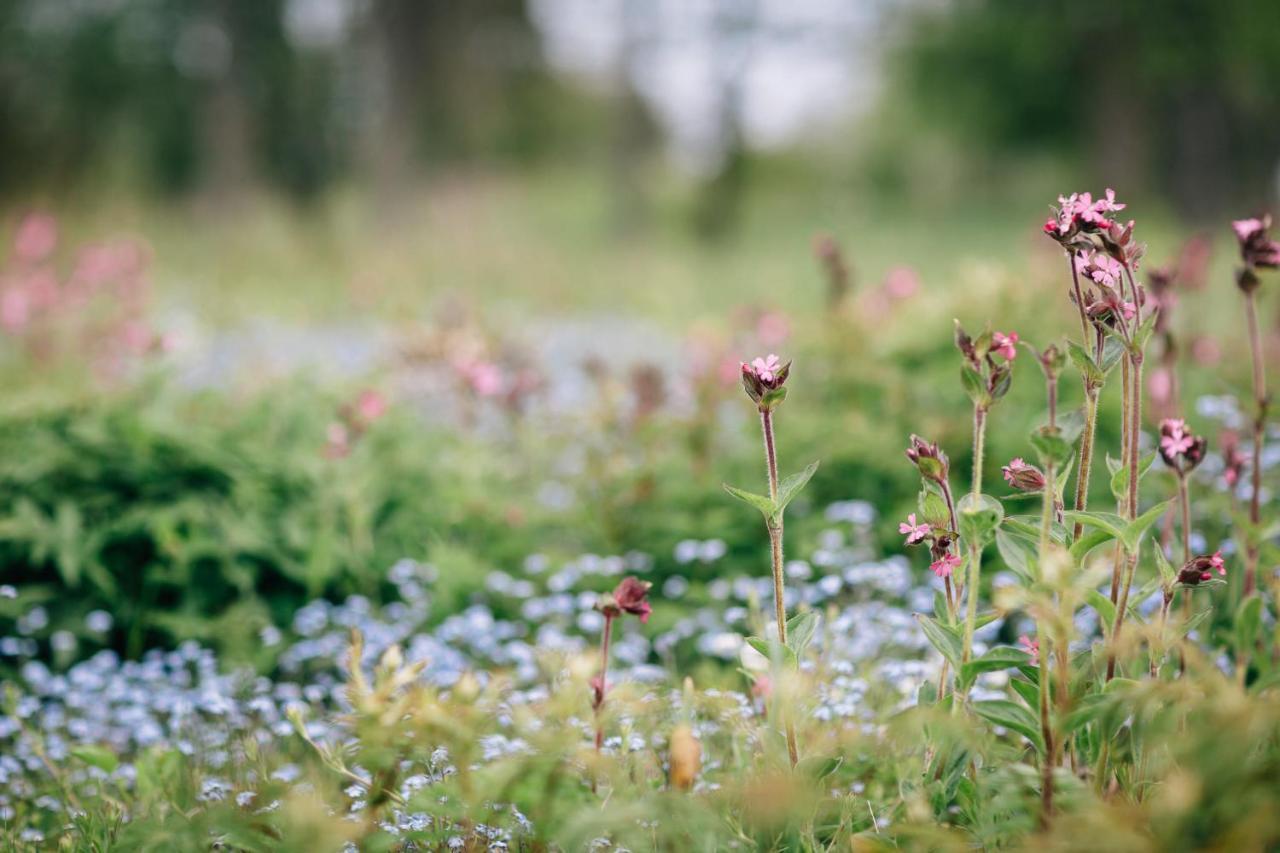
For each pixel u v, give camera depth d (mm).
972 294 5820
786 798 2021
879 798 2598
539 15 29859
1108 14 24375
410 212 23641
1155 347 3719
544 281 13930
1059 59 26469
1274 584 2410
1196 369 5258
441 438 5660
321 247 15805
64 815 2875
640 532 4863
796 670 2289
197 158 29859
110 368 5762
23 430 4535
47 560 4266
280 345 8648
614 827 2119
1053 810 2047
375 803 2318
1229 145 29875
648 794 2281
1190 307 6586
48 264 8547
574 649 3748
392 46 24484
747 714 2840
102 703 3625
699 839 2156
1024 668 2209
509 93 33250
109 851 2449
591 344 9562
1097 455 4719
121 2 27000
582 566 4492
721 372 5535
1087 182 28562
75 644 4082
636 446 5391
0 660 4027
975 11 26844
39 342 6668
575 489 5316
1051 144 30062
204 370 7137
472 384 5301
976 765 2318
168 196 30047
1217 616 3170
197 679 4043
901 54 29281
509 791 2229
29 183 26453
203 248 16016
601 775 2338
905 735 2223
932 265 16047
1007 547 2168
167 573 4234
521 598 4609
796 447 5090
